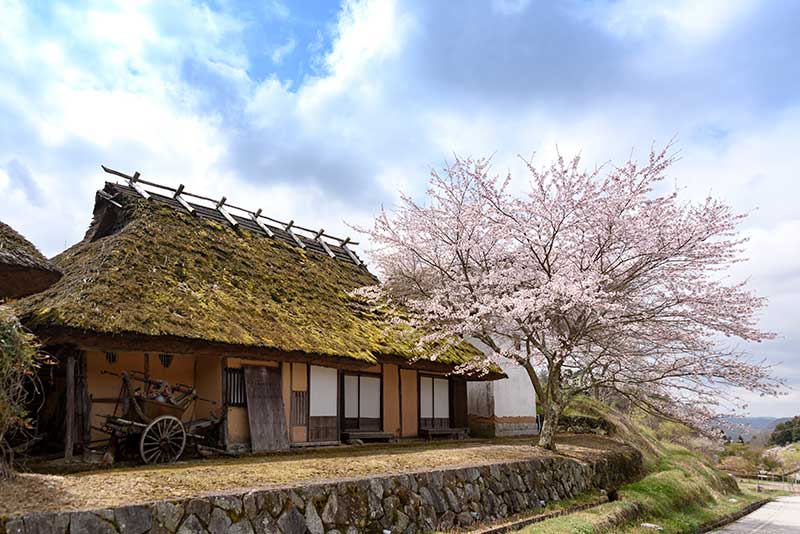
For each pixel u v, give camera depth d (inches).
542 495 442.9
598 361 567.5
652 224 511.2
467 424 700.0
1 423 238.4
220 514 239.0
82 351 368.5
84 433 357.7
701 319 513.7
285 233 661.3
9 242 328.2
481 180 546.9
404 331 572.4
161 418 357.7
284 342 424.8
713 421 546.6
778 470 1672.0
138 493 237.3
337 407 516.4
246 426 435.5
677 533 461.4
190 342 368.5
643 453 811.4
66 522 197.3
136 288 381.1
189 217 530.9
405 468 360.2
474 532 337.7
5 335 240.8
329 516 278.7
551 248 538.9
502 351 543.8
